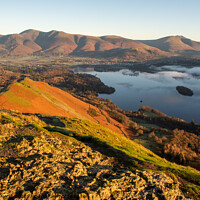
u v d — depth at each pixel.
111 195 14.18
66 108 98.19
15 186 13.16
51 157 17.58
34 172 14.80
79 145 25.17
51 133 28.25
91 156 22.08
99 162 20.70
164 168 24.75
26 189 13.13
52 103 89.88
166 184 17.11
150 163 25.25
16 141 19.47
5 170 14.62
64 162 17.55
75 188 13.99
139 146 50.62
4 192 12.52
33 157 16.88
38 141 20.02
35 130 25.09
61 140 24.89
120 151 27.09
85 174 16.25
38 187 13.20
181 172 24.39
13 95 77.94
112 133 51.97
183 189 18.64
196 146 86.25
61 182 14.37
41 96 89.25
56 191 13.27
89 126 48.91
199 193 18.52
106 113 136.75
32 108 74.88
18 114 36.09
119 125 115.31
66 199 12.76
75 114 94.06
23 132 23.05
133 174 17.42
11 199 12.36
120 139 47.78
